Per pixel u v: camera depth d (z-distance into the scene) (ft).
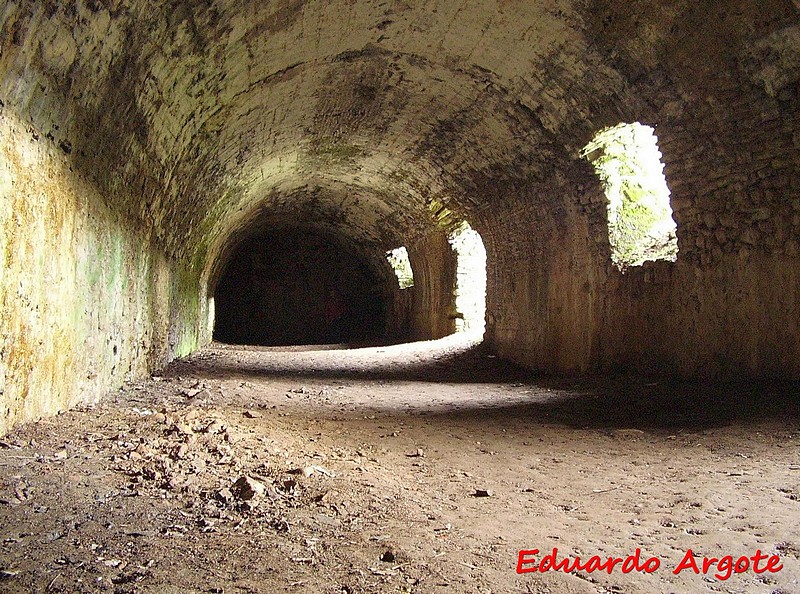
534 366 35.70
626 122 25.31
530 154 31.89
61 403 15.64
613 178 29.01
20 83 12.01
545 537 9.73
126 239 22.31
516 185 35.17
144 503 9.62
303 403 24.16
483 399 26.61
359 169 47.32
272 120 32.37
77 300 16.66
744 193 21.36
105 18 13.98
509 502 11.80
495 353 41.75
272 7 20.80
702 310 23.57
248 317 83.41
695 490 12.17
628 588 7.83
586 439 17.70
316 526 9.48
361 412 22.58
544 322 34.58
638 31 21.35
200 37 19.44
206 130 27.37
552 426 19.80
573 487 12.92
